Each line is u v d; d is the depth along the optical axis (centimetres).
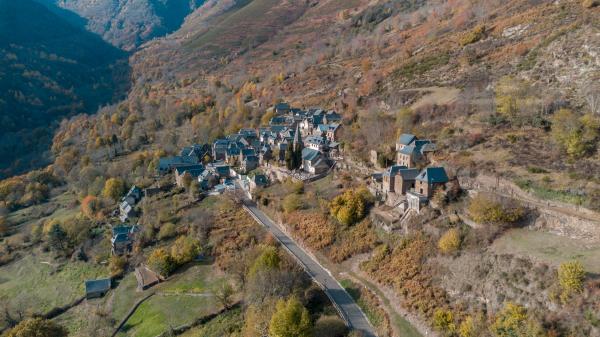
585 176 6931
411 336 6259
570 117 8012
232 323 7325
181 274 9325
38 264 12125
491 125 9656
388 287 7256
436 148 9469
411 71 15088
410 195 8269
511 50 12794
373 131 11612
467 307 6241
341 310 7038
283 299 6981
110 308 8988
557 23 12656
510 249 6381
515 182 7350
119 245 11106
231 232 10219
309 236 9175
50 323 7612
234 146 15725
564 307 5288
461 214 7400
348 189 9831
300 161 12594
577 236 6175
